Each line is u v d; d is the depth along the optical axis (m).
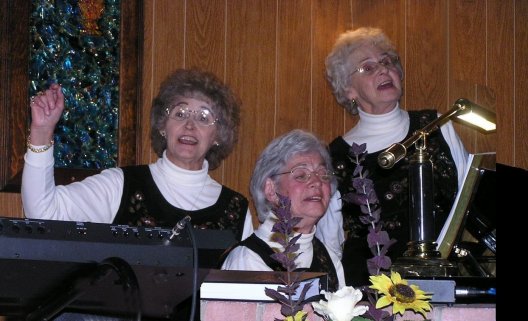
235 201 3.36
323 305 1.49
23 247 1.45
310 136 2.80
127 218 3.13
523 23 4.80
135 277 1.40
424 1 4.68
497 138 4.73
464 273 2.25
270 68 4.45
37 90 3.97
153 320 1.66
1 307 1.54
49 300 1.53
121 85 4.14
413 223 2.16
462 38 4.71
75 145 4.02
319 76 4.52
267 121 4.41
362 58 3.67
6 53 3.91
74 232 1.50
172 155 3.27
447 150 3.50
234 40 4.41
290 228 1.52
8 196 3.83
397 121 3.62
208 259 2.25
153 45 4.25
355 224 3.39
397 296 1.49
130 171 3.23
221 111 3.35
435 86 4.66
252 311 1.79
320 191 2.70
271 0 4.49
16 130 3.88
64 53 4.05
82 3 4.11
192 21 4.34
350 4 4.60
